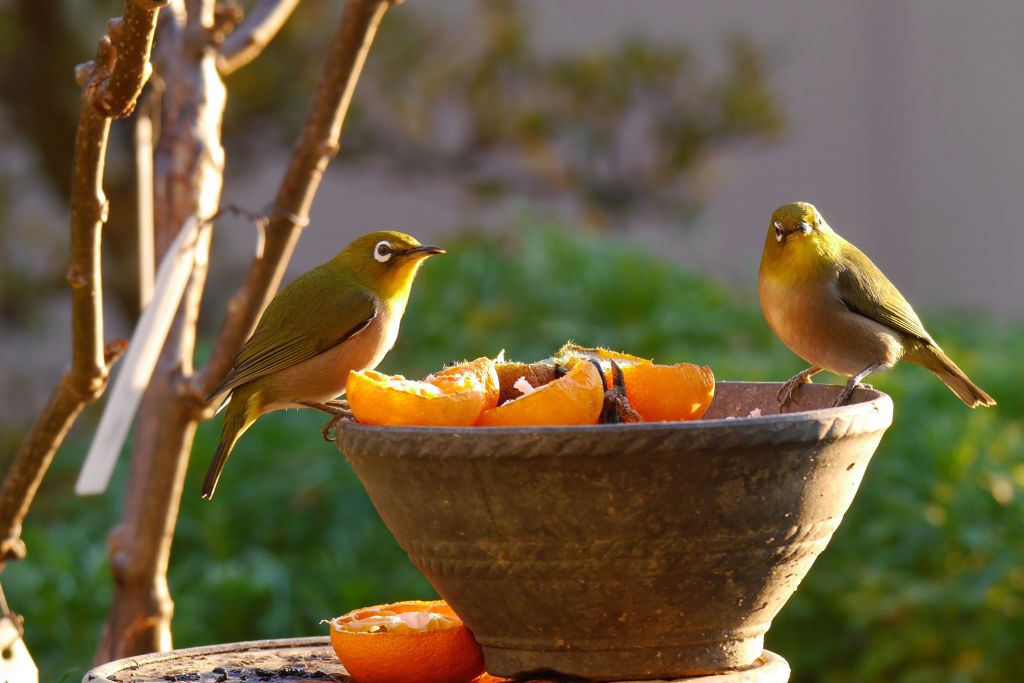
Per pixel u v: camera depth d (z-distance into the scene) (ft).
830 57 90.22
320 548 38.68
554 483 11.62
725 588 12.25
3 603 16.46
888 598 34.04
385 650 13.07
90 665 33.14
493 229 57.57
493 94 57.41
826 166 90.22
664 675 12.57
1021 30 86.38
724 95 59.16
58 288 60.08
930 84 89.76
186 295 19.69
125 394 13.99
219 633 35.24
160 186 19.58
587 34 82.94
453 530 12.24
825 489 12.30
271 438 41.63
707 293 50.98
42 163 58.59
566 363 14.25
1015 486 35.76
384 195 81.56
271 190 73.72
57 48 56.03
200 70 19.89
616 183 60.70
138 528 19.51
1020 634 33.60
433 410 12.41
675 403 13.34
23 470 16.90
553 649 12.54
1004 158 86.94
